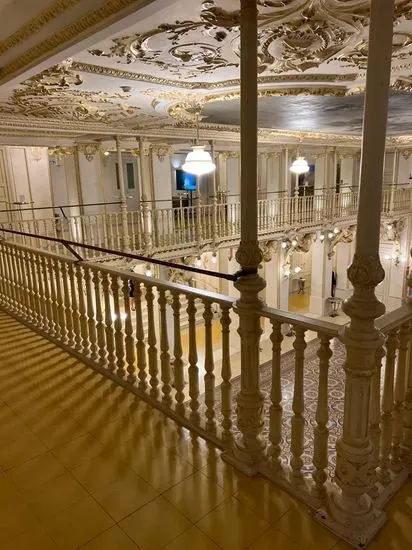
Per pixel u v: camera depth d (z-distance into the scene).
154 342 3.08
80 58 4.02
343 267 18.19
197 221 10.91
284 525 2.05
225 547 1.95
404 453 2.34
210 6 2.81
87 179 10.72
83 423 2.95
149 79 4.87
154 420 2.97
